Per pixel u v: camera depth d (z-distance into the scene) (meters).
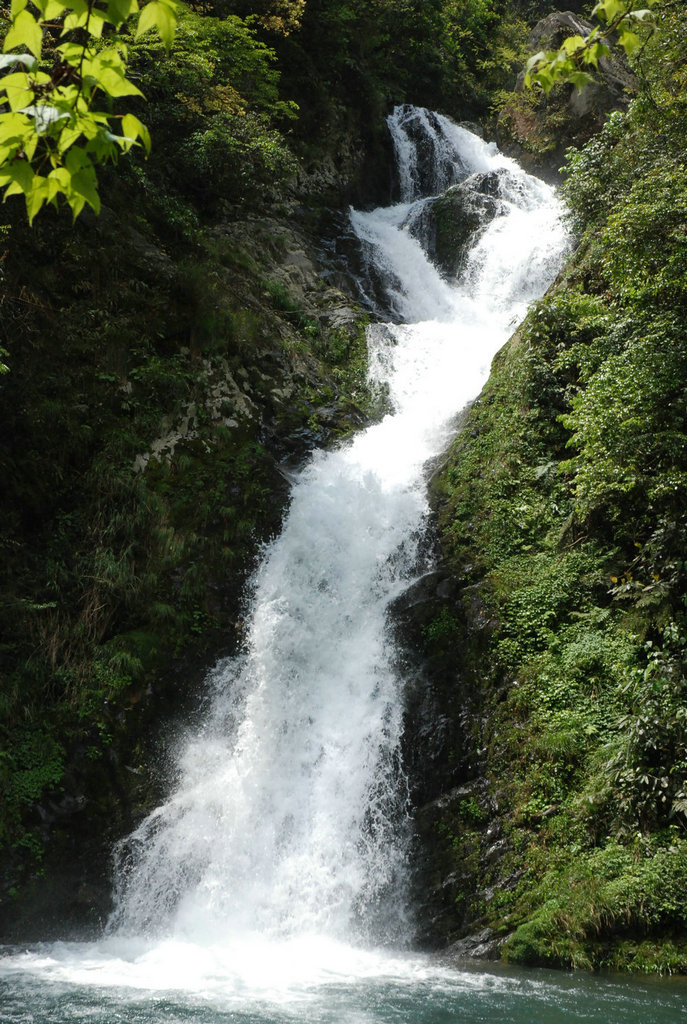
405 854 12.09
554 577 14.32
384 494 17.22
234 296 20.67
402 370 21.72
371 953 10.85
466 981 9.41
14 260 17.00
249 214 24.78
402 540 16.19
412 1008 8.38
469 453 17.44
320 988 9.19
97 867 12.45
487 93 38.84
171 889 12.20
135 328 18.45
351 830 12.50
